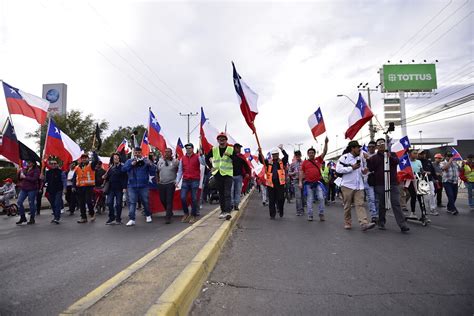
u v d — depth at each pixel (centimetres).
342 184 783
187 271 372
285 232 740
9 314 299
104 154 3738
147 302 291
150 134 1118
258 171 1484
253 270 448
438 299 346
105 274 418
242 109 966
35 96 1009
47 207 1534
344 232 737
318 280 406
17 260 496
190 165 883
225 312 318
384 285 387
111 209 910
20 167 1026
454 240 643
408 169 922
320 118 1085
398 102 4919
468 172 1201
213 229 659
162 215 1070
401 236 686
